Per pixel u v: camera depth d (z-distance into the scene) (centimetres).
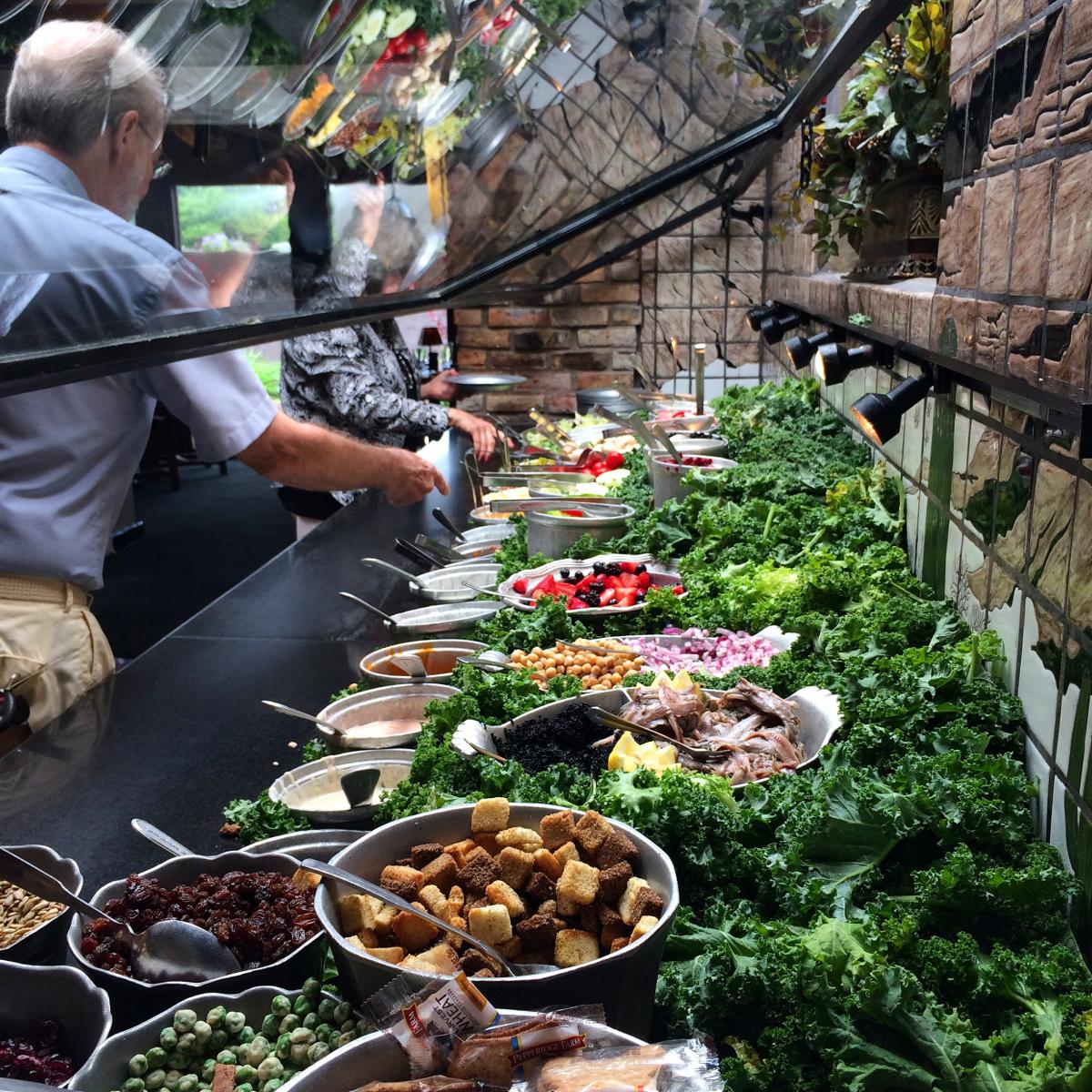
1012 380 160
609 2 256
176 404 285
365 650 263
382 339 524
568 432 521
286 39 157
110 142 137
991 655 191
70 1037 121
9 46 119
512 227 361
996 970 123
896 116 296
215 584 713
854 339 351
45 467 260
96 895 141
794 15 273
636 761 170
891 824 144
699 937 129
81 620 270
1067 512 158
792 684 208
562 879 124
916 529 277
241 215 176
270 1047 116
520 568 296
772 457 394
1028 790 152
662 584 282
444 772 175
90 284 136
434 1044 101
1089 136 137
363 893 123
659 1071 97
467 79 238
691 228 697
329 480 318
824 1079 114
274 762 203
